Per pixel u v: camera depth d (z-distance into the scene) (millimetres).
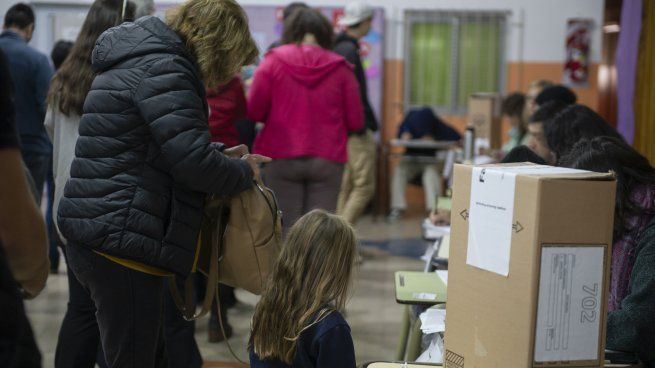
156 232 2043
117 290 2088
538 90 4926
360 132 4973
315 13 3830
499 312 1481
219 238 2320
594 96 8430
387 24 8531
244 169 2189
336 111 3818
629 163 1984
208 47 2105
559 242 1415
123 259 2053
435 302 2318
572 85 8453
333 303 1895
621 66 4020
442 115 8664
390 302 4535
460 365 1583
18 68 4145
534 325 1421
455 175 1602
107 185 2021
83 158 2057
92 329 2479
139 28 2080
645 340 1780
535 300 1415
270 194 2326
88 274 2094
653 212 1919
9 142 1268
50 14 8367
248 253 2283
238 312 4195
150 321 2137
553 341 1440
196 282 3932
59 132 2533
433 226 3291
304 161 3773
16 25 4234
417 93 8664
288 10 4164
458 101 8656
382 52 8445
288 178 3812
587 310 1455
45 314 4055
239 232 2279
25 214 1309
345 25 4949
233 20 2154
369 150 5164
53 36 8391
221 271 2348
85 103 2088
